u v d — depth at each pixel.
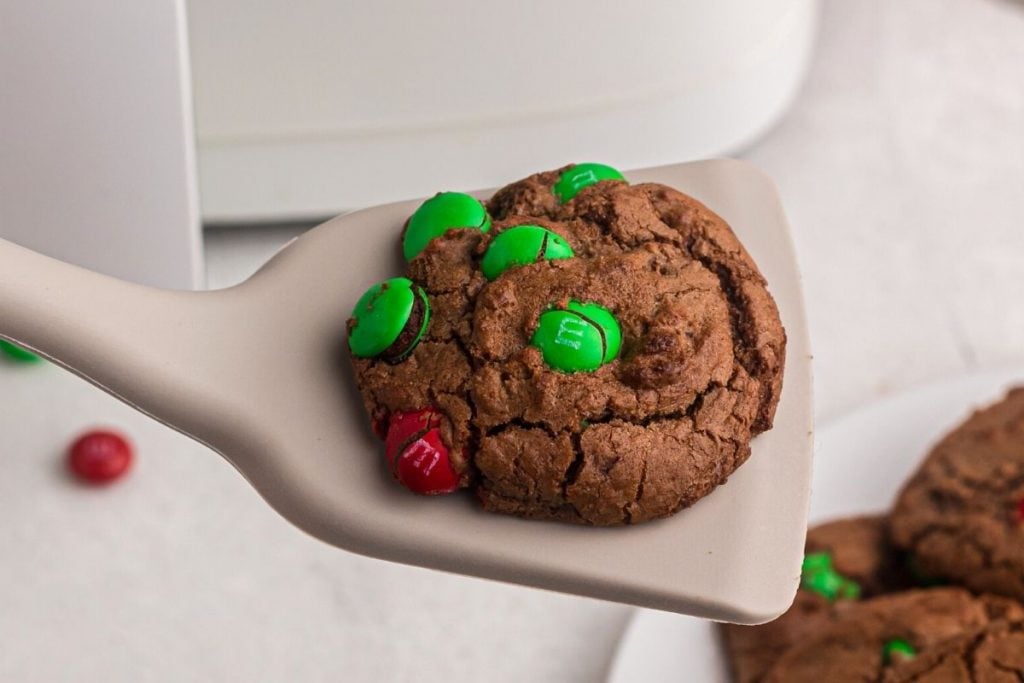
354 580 0.52
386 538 0.33
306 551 0.52
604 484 0.33
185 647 0.50
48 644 0.50
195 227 0.46
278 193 0.53
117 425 0.54
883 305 0.61
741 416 0.33
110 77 0.43
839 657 0.45
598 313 0.33
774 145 0.65
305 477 0.34
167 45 0.42
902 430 0.52
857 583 0.49
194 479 0.53
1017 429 0.49
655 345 0.33
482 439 0.33
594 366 0.33
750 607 0.33
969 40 0.70
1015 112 0.67
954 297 0.61
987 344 0.60
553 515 0.33
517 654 0.50
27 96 0.42
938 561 0.48
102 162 0.44
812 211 0.63
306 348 0.34
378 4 0.47
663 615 0.48
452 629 0.51
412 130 0.51
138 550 0.51
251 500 0.53
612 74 0.50
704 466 0.33
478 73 0.49
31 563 0.51
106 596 0.50
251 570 0.51
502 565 0.33
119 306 0.33
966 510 0.48
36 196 0.44
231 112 0.50
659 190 0.35
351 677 0.50
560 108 0.51
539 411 0.33
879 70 0.68
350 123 0.50
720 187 0.36
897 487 0.51
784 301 0.35
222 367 0.34
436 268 0.34
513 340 0.33
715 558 0.33
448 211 0.34
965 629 0.45
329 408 0.34
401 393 0.33
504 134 0.52
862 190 0.64
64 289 0.33
